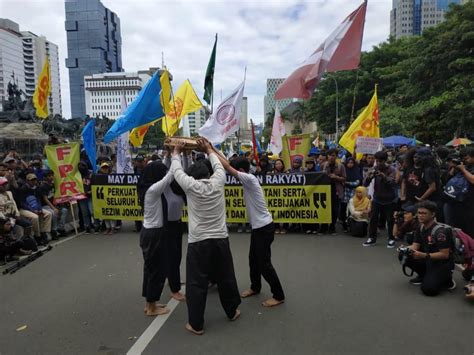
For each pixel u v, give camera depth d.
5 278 5.93
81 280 5.75
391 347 3.57
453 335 3.77
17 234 7.11
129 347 3.72
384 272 5.72
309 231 8.48
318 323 4.10
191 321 3.92
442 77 24.19
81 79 145.50
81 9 142.75
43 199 8.44
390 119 27.16
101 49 145.88
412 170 6.60
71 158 8.76
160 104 7.40
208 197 3.91
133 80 117.88
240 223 9.11
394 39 39.88
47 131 26.50
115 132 7.05
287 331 3.94
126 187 8.98
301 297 4.82
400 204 7.68
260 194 4.50
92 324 4.26
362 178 9.24
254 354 3.52
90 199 9.20
